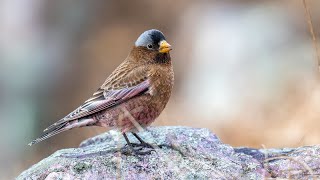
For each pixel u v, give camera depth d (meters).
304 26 19.53
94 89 20.81
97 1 23.09
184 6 22.11
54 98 20.55
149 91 9.34
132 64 9.57
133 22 22.75
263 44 18.47
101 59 21.77
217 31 19.59
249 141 13.94
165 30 21.45
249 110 15.41
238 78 17.23
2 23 22.20
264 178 8.20
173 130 9.59
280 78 16.50
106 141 9.98
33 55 21.53
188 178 8.34
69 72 21.25
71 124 9.11
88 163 8.55
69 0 22.94
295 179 8.39
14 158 16.52
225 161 8.76
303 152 8.98
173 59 19.44
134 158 8.72
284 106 15.02
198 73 18.19
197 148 9.04
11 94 20.23
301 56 17.33
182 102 16.41
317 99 14.45
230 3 21.25
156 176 8.39
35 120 19.48
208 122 15.28
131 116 9.16
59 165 8.62
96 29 22.75
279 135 13.68
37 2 22.48
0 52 21.44
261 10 20.50
